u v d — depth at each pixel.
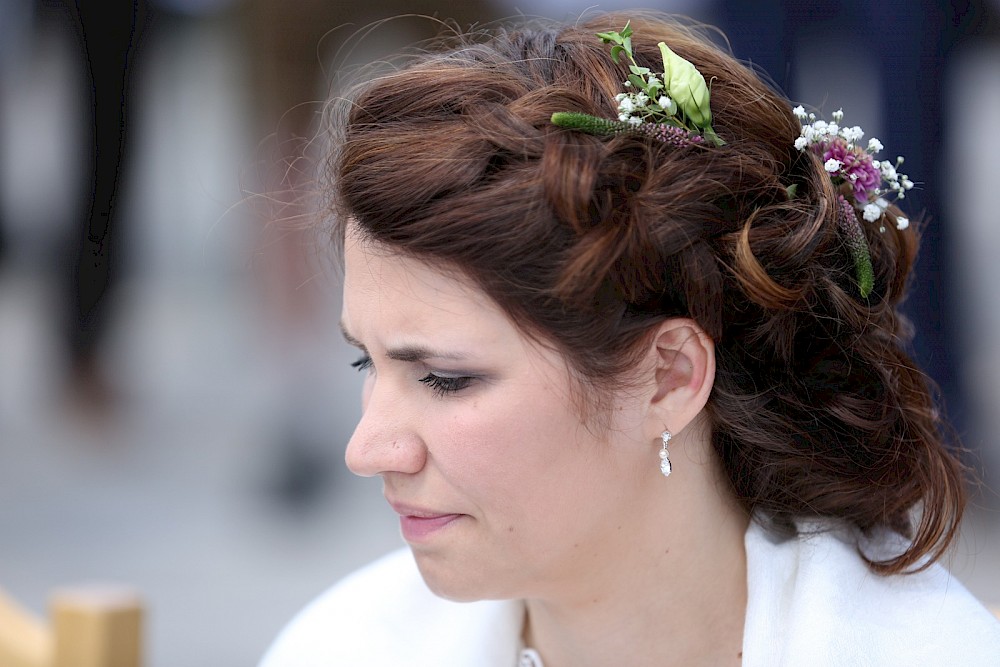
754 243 1.37
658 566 1.44
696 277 1.33
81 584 4.46
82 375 7.13
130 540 5.02
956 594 1.47
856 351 1.46
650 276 1.30
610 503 1.37
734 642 1.49
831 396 1.47
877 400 1.48
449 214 1.25
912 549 1.49
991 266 5.26
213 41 6.82
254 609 4.30
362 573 1.79
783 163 1.44
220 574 4.66
